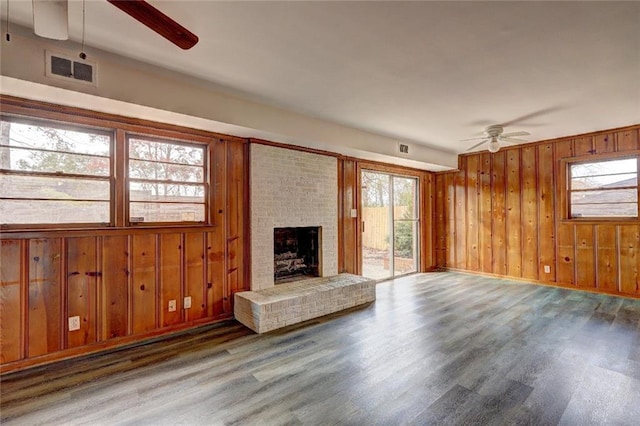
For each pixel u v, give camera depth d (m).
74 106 2.70
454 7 1.88
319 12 1.92
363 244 5.46
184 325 3.46
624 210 4.56
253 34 2.16
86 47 2.38
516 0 1.82
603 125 4.36
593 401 2.11
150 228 3.22
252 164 3.91
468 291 4.95
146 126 3.16
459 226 6.41
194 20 2.00
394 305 4.26
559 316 3.75
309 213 4.47
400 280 5.74
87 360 2.75
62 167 2.79
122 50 2.41
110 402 2.14
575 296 4.61
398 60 2.53
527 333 3.25
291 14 1.94
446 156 6.07
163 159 3.38
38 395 2.22
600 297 4.54
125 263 3.09
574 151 4.92
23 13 2.00
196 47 2.34
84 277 2.87
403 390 2.25
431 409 2.04
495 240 5.89
